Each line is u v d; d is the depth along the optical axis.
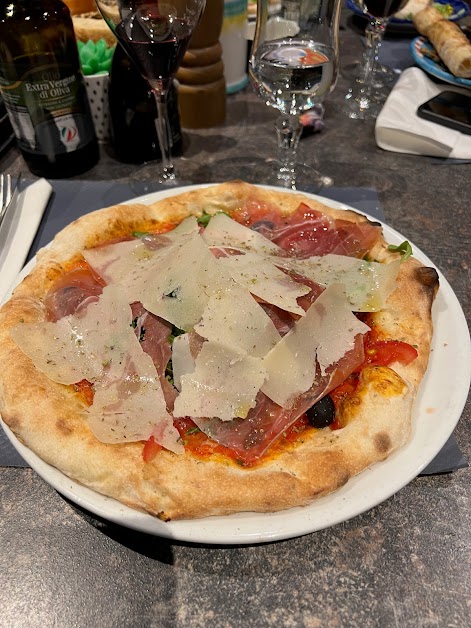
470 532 0.28
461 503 0.29
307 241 0.38
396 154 0.59
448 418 0.28
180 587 0.26
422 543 0.27
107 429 0.27
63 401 0.29
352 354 0.30
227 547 0.27
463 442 0.31
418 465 0.26
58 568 0.26
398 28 0.82
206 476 0.25
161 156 0.57
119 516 0.25
